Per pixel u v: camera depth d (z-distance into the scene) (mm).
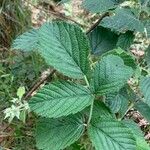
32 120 567
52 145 281
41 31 280
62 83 272
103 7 359
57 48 277
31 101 269
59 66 273
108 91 270
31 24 740
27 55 688
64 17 818
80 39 279
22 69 676
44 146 283
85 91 271
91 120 274
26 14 738
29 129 564
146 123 576
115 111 358
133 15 355
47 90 270
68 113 261
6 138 563
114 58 278
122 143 262
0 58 716
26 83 665
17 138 562
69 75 273
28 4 761
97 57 381
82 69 277
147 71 375
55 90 270
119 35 379
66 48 278
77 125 283
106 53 339
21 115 471
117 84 270
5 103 617
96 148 260
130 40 365
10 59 696
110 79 271
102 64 275
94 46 379
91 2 362
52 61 273
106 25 351
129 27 346
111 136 265
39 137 288
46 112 264
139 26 345
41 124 291
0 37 730
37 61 677
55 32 280
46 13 815
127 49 366
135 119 572
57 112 263
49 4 880
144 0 361
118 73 272
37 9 812
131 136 264
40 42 277
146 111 371
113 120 271
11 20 724
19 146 555
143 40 616
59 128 286
